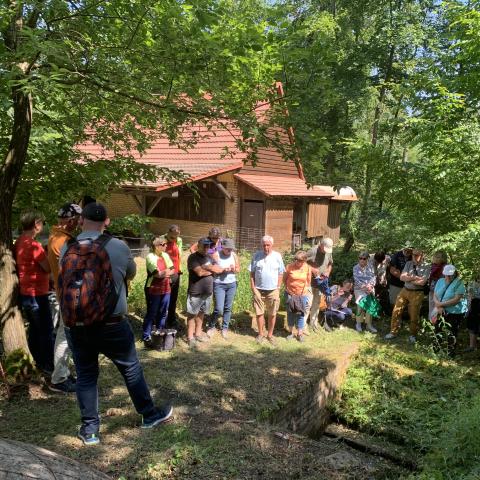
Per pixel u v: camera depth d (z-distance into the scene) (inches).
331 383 253.4
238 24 172.6
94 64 177.5
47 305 188.5
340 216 906.7
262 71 180.5
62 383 175.0
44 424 150.3
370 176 353.4
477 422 169.9
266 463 137.9
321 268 316.5
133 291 321.4
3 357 181.2
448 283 289.4
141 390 140.6
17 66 150.3
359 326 333.1
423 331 304.8
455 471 162.2
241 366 237.1
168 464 131.1
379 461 213.5
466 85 318.7
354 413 249.1
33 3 140.4
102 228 128.3
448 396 247.9
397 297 322.7
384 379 272.2
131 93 191.6
